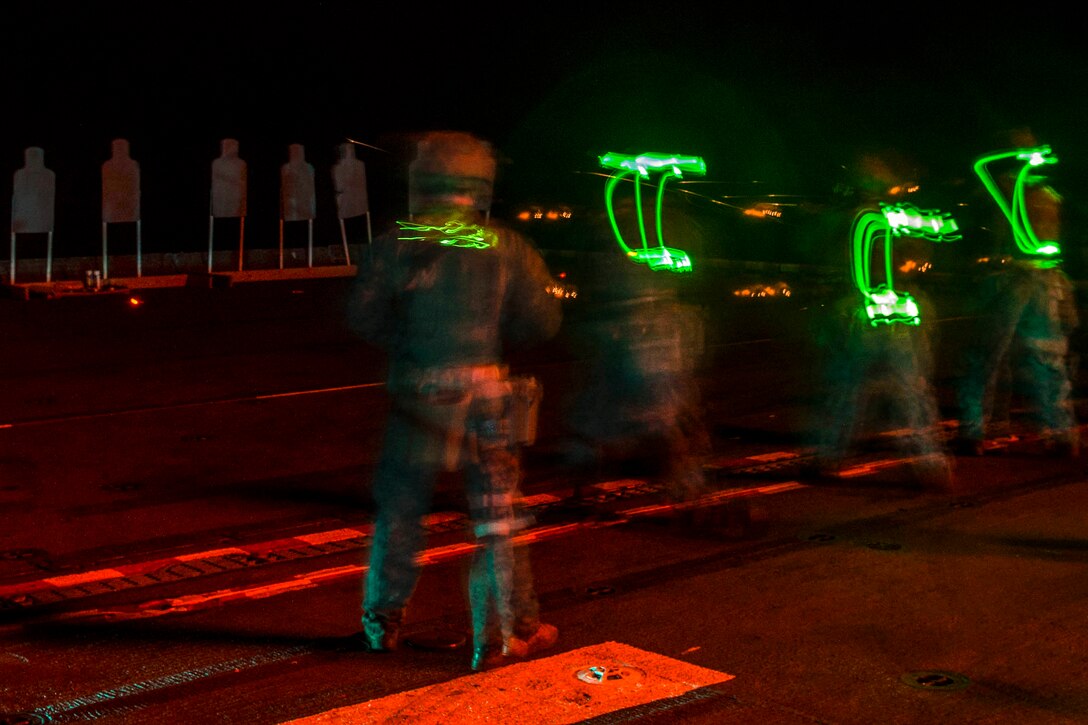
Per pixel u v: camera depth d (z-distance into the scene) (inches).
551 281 224.2
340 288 794.2
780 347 600.7
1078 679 212.8
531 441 219.3
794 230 863.7
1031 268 380.8
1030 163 387.9
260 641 229.8
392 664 218.1
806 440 412.2
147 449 395.9
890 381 351.9
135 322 650.2
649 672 214.4
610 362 326.0
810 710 199.6
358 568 276.2
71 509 327.9
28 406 454.3
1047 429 390.9
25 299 726.5
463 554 285.3
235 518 320.8
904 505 329.4
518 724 193.0
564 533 303.1
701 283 817.5
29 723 193.8
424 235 212.4
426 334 212.1
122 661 219.8
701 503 313.1
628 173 413.4
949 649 226.4
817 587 262.1
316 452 394.6
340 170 871.1
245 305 717.3
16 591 259.6
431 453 213.5
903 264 349.7
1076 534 302.4
